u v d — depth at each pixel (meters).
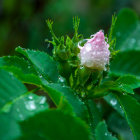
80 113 0.26
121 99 0.29
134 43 0.43
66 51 0.29
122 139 0.36
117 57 0.39
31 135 0.21
